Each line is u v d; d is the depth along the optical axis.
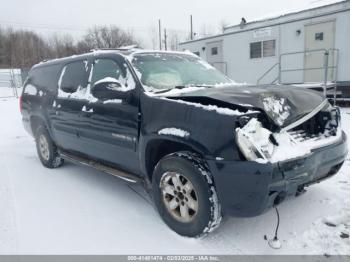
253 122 2.71
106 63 4.21
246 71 14.29
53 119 5.07
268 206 2.70
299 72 12.45
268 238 3.06
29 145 7.73
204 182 2.87
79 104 4.40
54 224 3.52
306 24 11.94
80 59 4.78
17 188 4.67
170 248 2.99
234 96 3.05
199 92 3.33
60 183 4.82
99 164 4.38
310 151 2.94
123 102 3.63
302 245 2.93
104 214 3.71
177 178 3.14
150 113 3.32
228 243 3.02
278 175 2.65
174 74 4.07
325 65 10.72
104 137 3.98
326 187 4.11
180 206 3.15
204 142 2.83
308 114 3.16
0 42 58.00
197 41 16.52
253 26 13.94
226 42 14.95
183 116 3.02
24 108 6.09
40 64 6.04
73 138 4.68
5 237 3.28
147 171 3.52
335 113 3.54
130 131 3.56
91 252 2.98
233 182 2.70
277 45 12.95
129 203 3.99
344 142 3.44
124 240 3.15
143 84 3.58
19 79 32.81
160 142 3.33
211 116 2.83
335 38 11.26
